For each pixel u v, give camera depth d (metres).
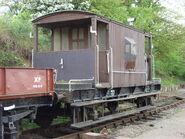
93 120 11.22
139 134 10.88
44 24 12.95
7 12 23.25
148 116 15.17
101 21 12.03
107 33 12.50
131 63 14.41
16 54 16.61
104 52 12.36
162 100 21.39
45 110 11.25
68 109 11.29
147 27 27.62
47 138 10.35
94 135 9.71
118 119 13.68
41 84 8.94
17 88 8.20
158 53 31.08
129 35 14.48
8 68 7.97
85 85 10.91
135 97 14.80
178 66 43.44
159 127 12.17
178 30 29.84
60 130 11.24
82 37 12.91
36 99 9.04
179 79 44.12
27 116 9.14
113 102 13.88
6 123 8.12
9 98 8.00
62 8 19.38
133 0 32.22
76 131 11.13
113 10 22.45
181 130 11.53
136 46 15.30
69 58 11.95
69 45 13.16
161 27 29.27
